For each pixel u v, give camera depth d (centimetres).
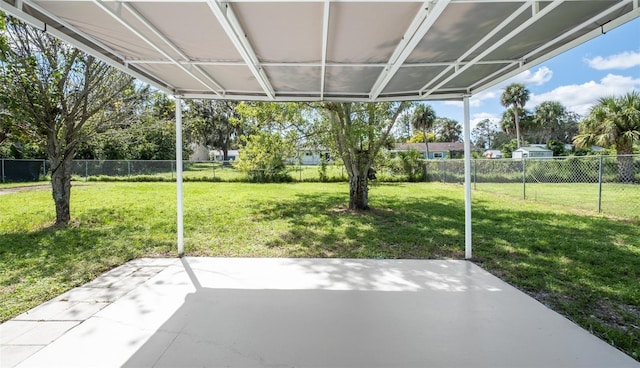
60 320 259
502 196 1045
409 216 711
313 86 407
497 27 241
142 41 265
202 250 465
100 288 326
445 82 373
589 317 265
